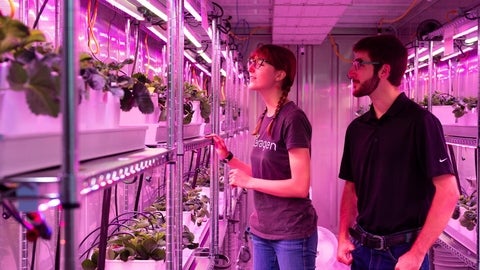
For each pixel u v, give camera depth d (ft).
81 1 8.75
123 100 5.31
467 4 16.06
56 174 3.01
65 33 2.81
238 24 23.08
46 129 3.20
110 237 7.99
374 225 6.74
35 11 7.02
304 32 20.29
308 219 7.84
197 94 9.56
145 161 4.52
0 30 3.13
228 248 14.89
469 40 13.20
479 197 9.64
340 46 24.20
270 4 19.16
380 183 6.64
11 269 6.41
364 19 22.29
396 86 6.76
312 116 24.41
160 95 7.28
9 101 2.95
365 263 6.90
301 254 7.76
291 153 7.54
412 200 6.55
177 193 6.84
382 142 6.63
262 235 8.02
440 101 13.58
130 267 6.90
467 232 11.27
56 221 6.96
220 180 14.85
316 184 24.52
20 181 2.73
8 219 6.27
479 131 9.68
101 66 5.43
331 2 14.90
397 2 19.04
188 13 9.59
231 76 15.88
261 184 7.68
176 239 6.94
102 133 4.34
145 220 9.30
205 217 12.57
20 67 3.03
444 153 6.23
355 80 6.85
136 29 11.48
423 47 15.30
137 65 12.15
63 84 2.81
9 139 2.79
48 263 7.46
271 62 7.95
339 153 24.43
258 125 8.59
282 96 8.01
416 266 6.13
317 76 24.32
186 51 14.17
